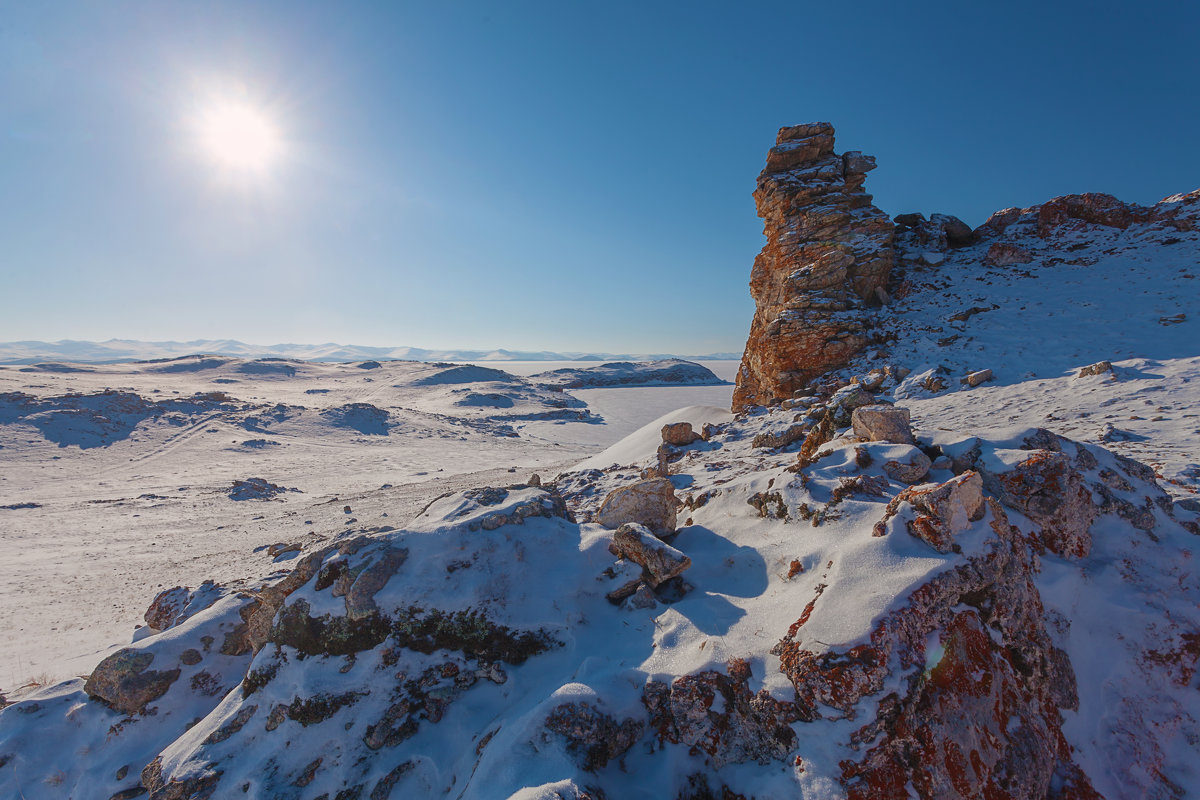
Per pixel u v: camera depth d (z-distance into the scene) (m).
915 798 2.80
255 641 5.18
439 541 5.00
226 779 4.01
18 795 4.34
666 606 4.71
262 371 109.25
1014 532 4.26
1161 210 22.88
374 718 4.12
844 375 18.12
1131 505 4.91
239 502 25.14
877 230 22.11
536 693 4.07
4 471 31.31
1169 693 3.85
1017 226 26.69
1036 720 3.48
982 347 16.55
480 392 87.44
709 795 3.28
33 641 10.14
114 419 43.47
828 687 3.06
